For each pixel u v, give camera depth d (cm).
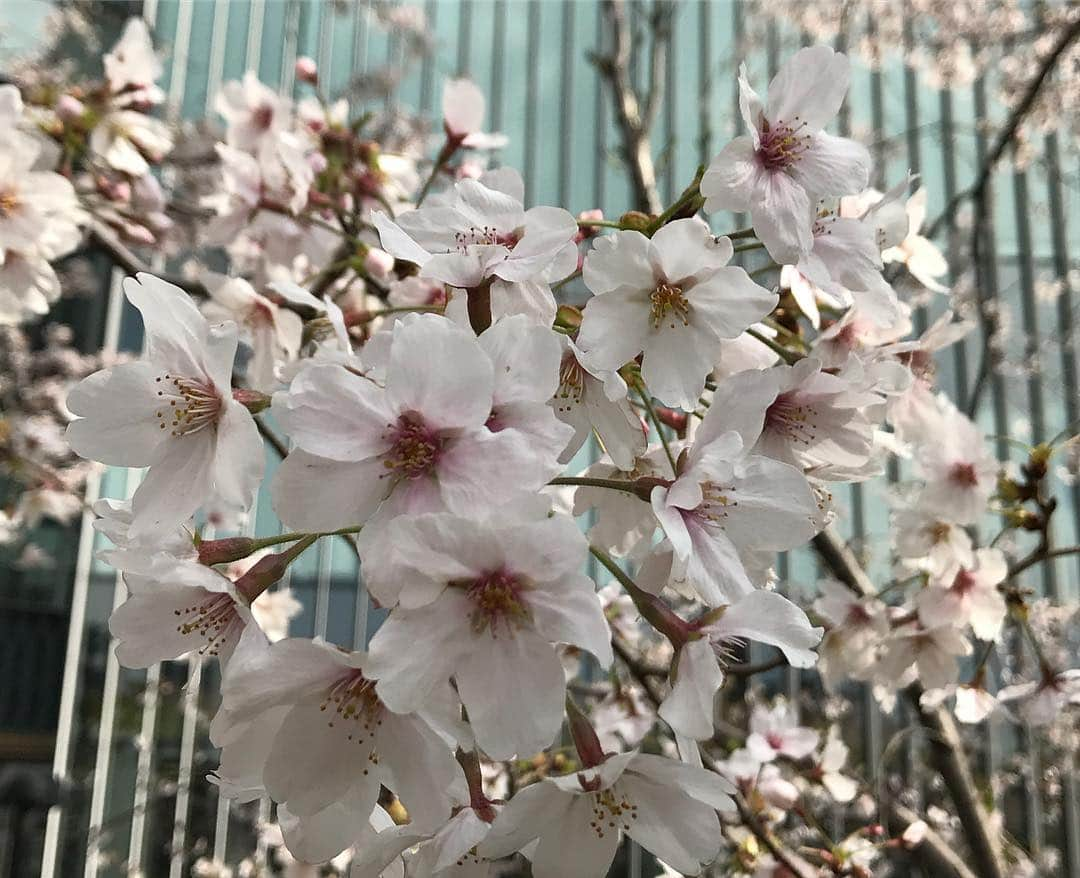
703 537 13
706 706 12
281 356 23
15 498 57
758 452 16
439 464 12
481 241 14
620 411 15
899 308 18
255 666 11
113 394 14
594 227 17
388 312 20
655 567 14
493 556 11
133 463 14
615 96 40
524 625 11
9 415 62
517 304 14
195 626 13
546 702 11
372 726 12
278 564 13
